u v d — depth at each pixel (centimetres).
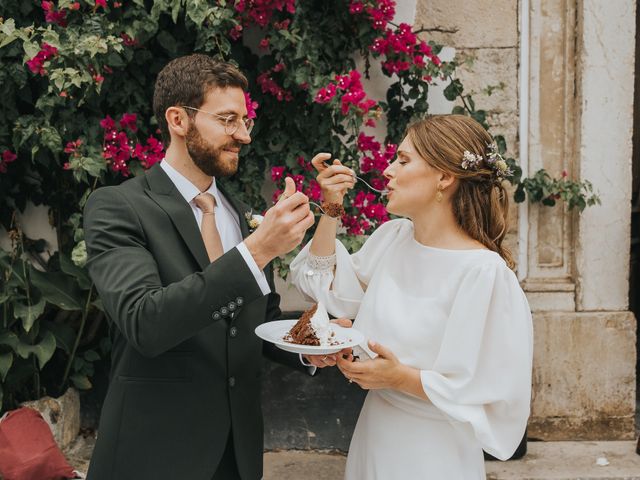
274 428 354
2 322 315
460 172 172
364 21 323
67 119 309
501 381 164
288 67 313
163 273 158
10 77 304
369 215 325
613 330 361
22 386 328
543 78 356
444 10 353
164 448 159
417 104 342
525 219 362
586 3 347
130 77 320
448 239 179
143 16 298
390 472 174
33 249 348
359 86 304
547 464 333
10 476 271
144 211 161
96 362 349
